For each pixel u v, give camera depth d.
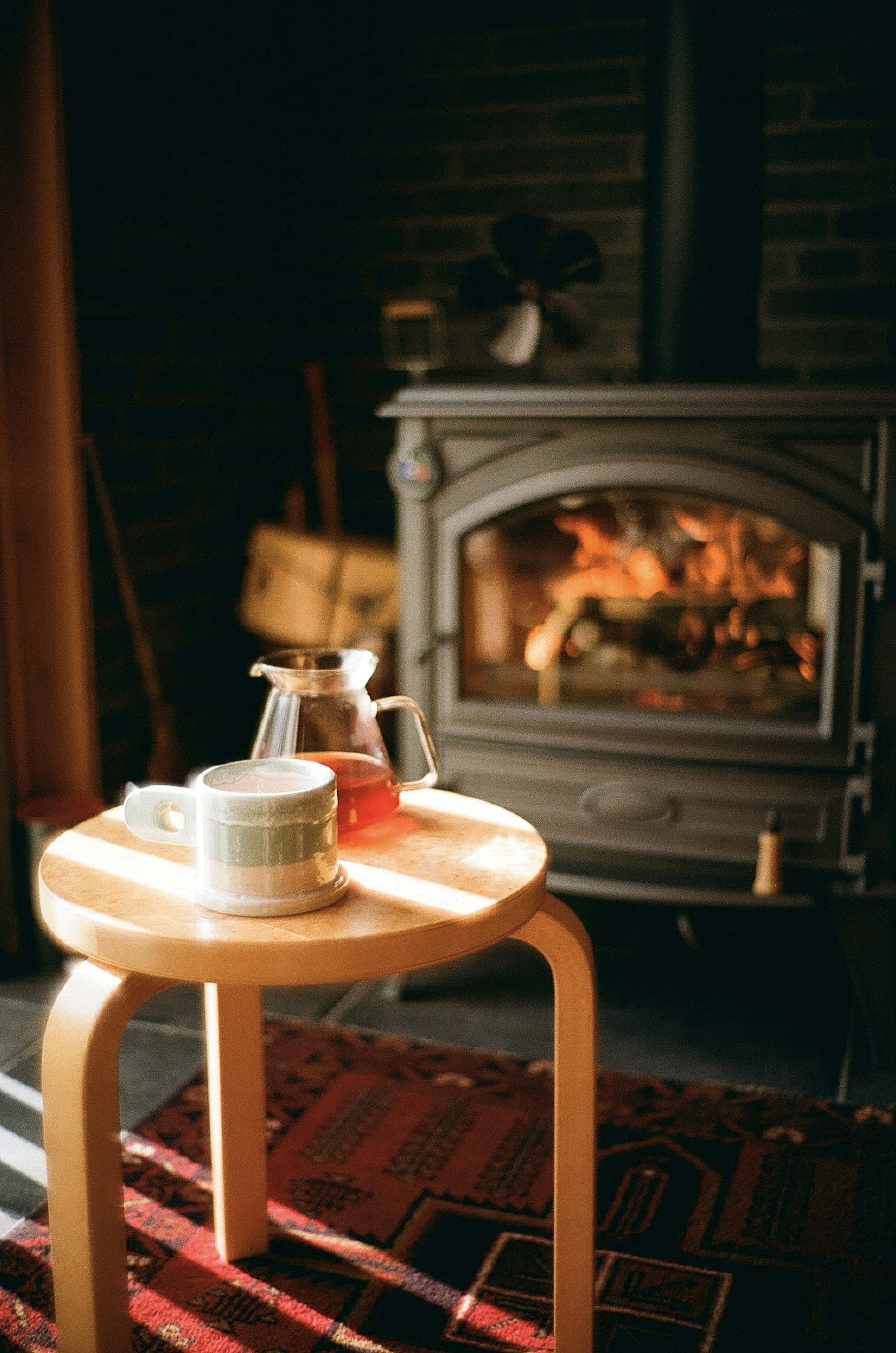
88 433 2.26
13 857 2.14
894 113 2.45
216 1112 1.33
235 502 2.81
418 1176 1.53
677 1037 1.90
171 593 2.57
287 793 0.94
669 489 1.88
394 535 2.93
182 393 2.55
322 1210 1.46
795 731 1.89
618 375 2.16
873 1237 1.41
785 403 1.79
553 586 2.10
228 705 2.84
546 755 2.01
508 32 2.63
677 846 1.97
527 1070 1.79
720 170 2.03
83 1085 0.95
